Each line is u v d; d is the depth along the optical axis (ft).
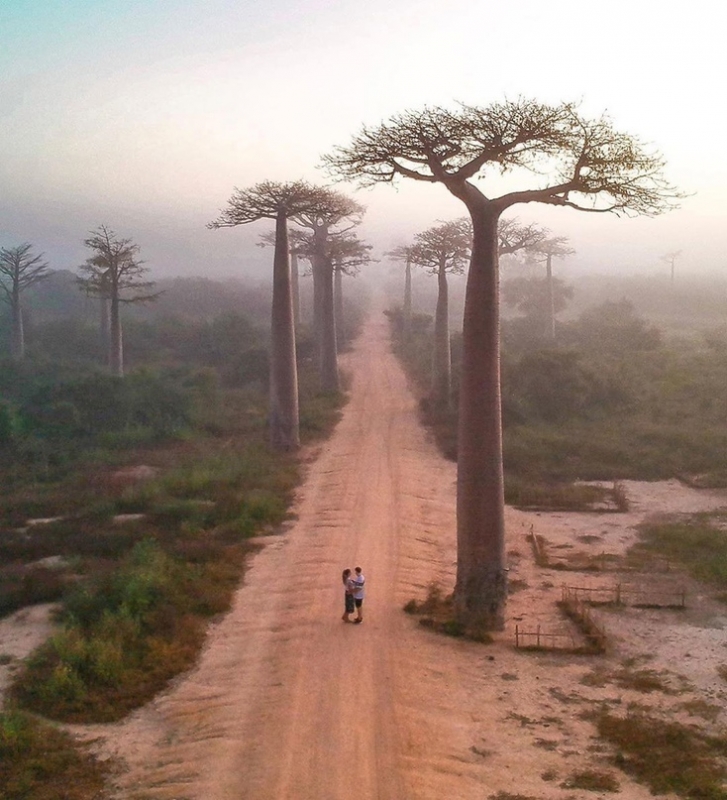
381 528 53.11
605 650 34.58
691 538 50.49
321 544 49.90
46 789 24.39
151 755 26.53
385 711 28.89
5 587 41.73
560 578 44.55
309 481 66.13
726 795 22.85
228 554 47.14
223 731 27.78
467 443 37.27
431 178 37.58
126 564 43.70
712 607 39.99
